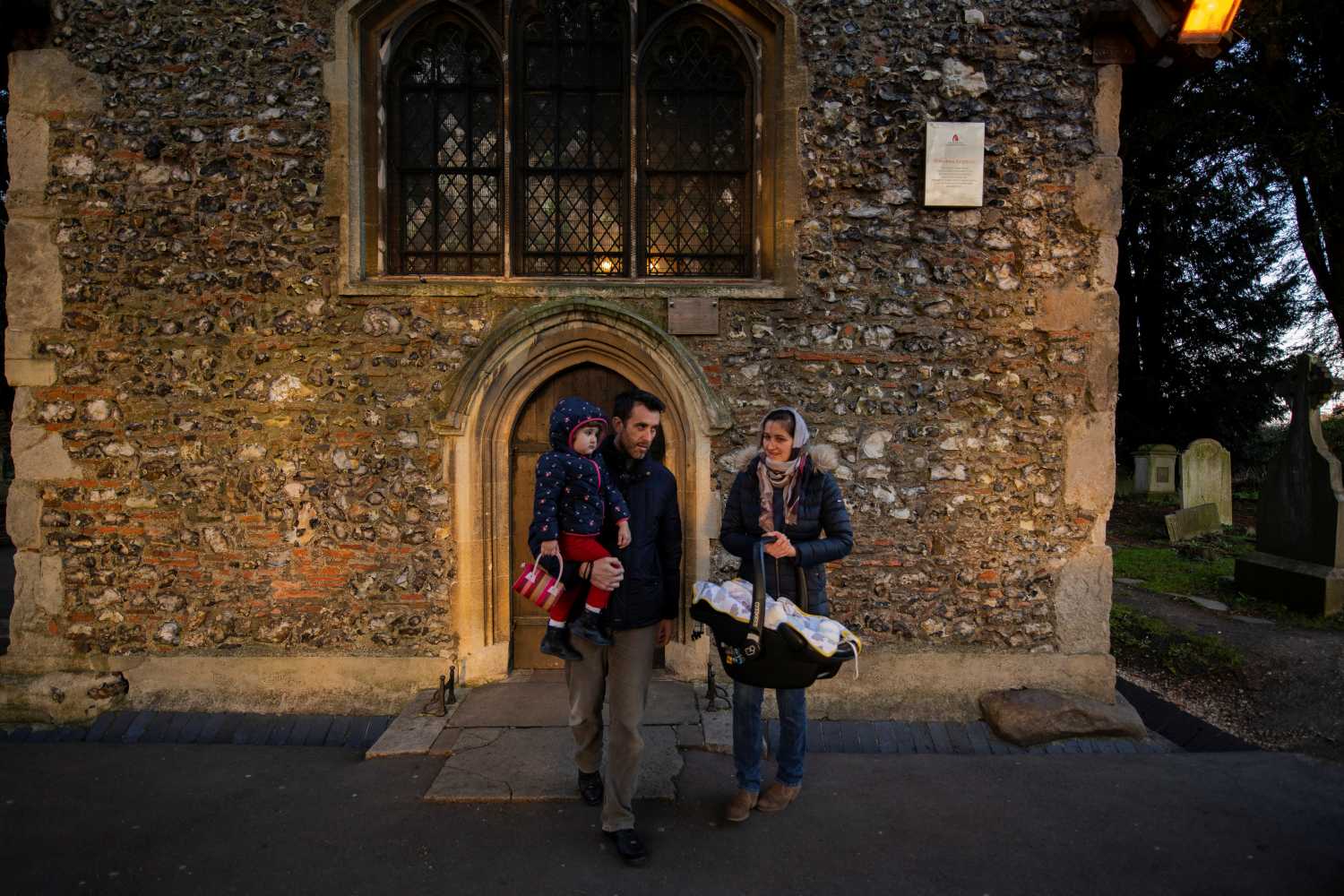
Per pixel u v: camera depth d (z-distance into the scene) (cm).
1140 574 675
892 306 402
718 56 420
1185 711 406
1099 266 400
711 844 272
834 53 399
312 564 395
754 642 256
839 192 401
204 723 379
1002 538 403
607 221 421
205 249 391
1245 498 1163
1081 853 271
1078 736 370
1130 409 1425
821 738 368
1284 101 1001
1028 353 403
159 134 390
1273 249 1280
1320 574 541
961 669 401
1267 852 272
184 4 390
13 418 391
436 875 253
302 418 394
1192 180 1204
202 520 393
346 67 388
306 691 393
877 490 402
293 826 284
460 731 347
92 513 392
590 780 291
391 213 414
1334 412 1392
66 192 389
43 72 387
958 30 398
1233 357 1369
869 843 275
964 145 394
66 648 394
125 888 247
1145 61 403
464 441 391
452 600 397
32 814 296
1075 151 400
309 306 393
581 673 273
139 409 391
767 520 278
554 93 415
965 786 322
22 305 390
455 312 397
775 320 400
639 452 267
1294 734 384
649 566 262
